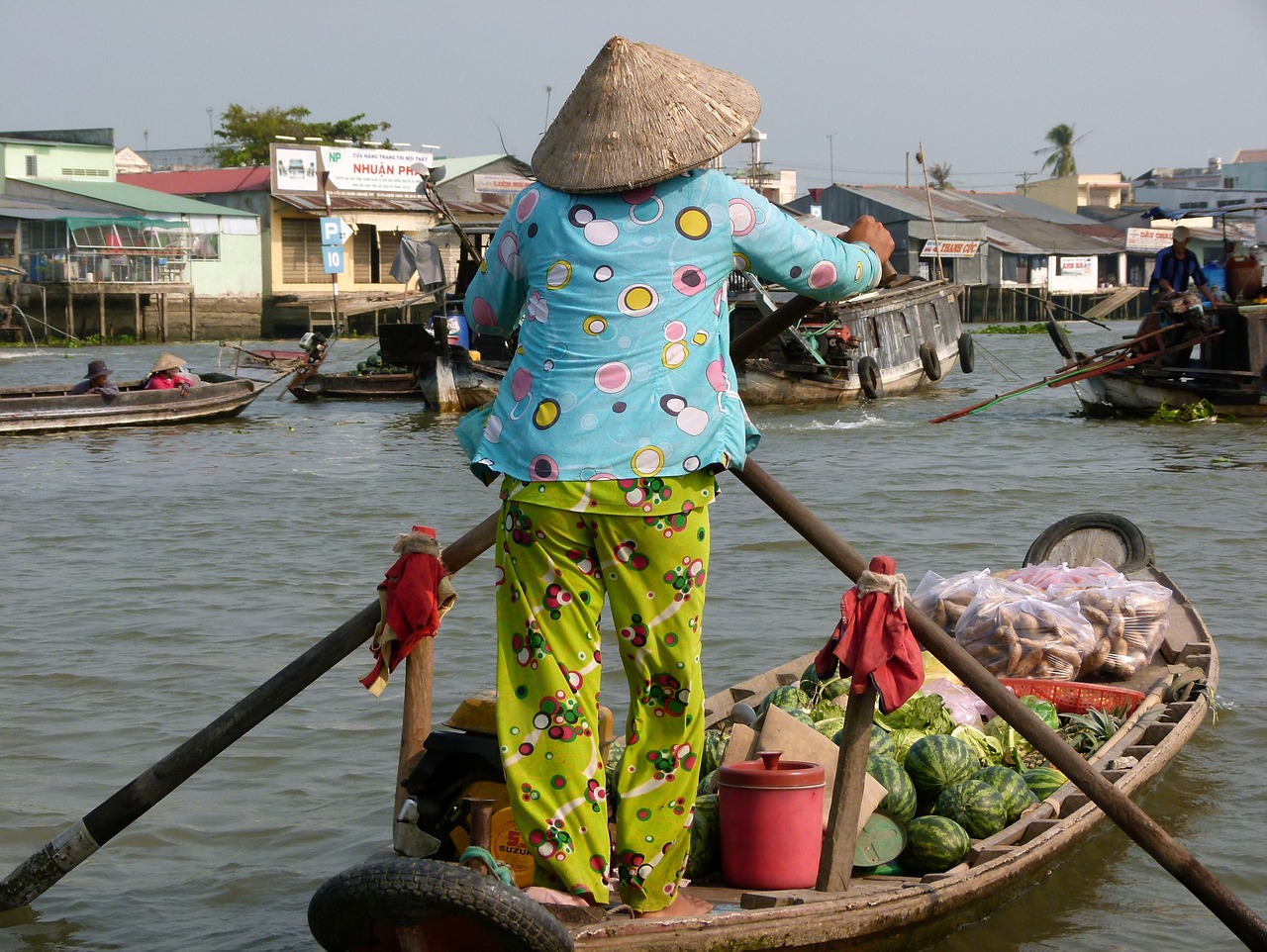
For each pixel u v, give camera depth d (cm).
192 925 532
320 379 3200
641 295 397
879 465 1884
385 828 623
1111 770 594
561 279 401
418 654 469
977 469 1827
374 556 1280
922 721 595
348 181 6391
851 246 435
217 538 1384
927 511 1487
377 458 2102
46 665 891
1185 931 516
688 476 395
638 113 400
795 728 509
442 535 1394
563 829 406
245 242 6288
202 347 5719
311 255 6425
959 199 8788
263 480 1842
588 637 404
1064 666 721
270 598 1097
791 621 974
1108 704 695
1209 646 792
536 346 404
